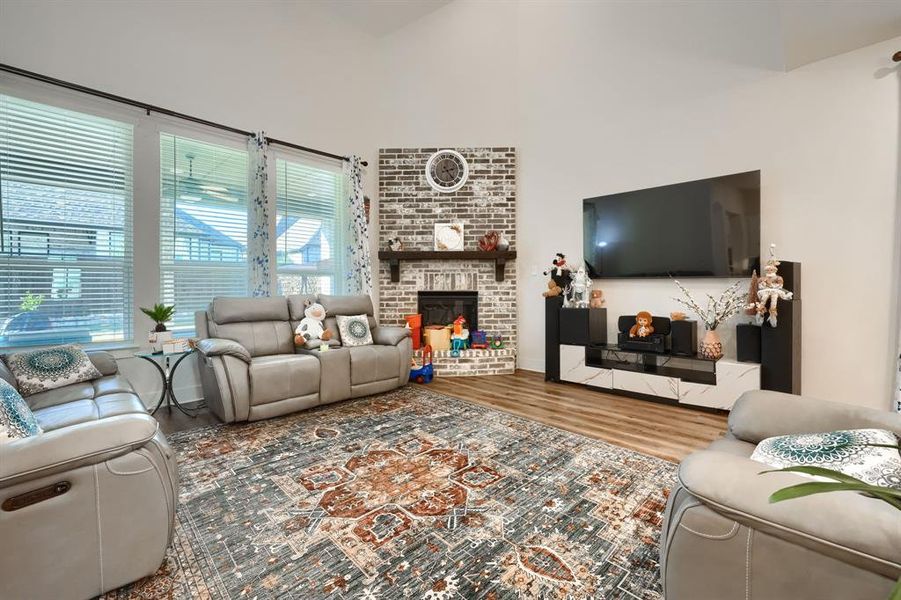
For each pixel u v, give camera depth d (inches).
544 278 186.1
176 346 117.6
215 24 144.1
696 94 141.2
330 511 68.0
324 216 180.7
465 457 89.6
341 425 110.7
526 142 192.2
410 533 61.9
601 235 164.6
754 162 128.7
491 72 193.9
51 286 112.4
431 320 195.3
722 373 121.9
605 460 88.0
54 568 43.6
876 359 109.1
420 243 193.5
